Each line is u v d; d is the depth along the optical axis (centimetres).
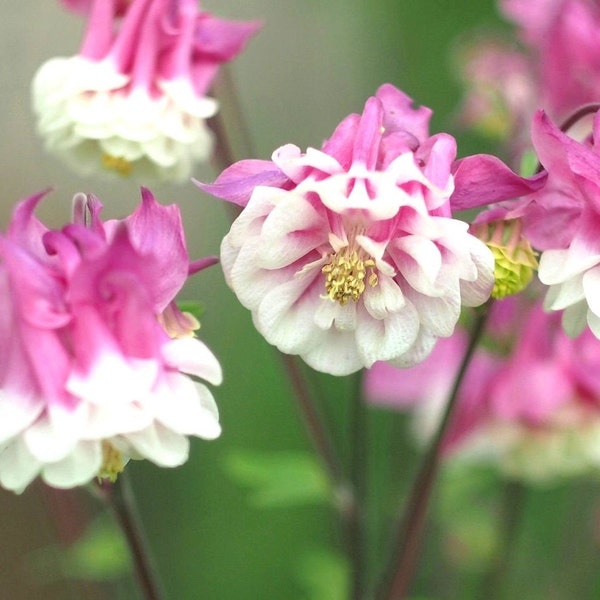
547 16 56
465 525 60
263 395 73
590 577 61
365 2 85
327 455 51
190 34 48
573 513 61
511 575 62
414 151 42
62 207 72
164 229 40
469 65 60
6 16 69
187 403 40
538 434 54
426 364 55
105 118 48
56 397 40
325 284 42
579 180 42
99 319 40
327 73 87
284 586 69
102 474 41
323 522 71
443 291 41
